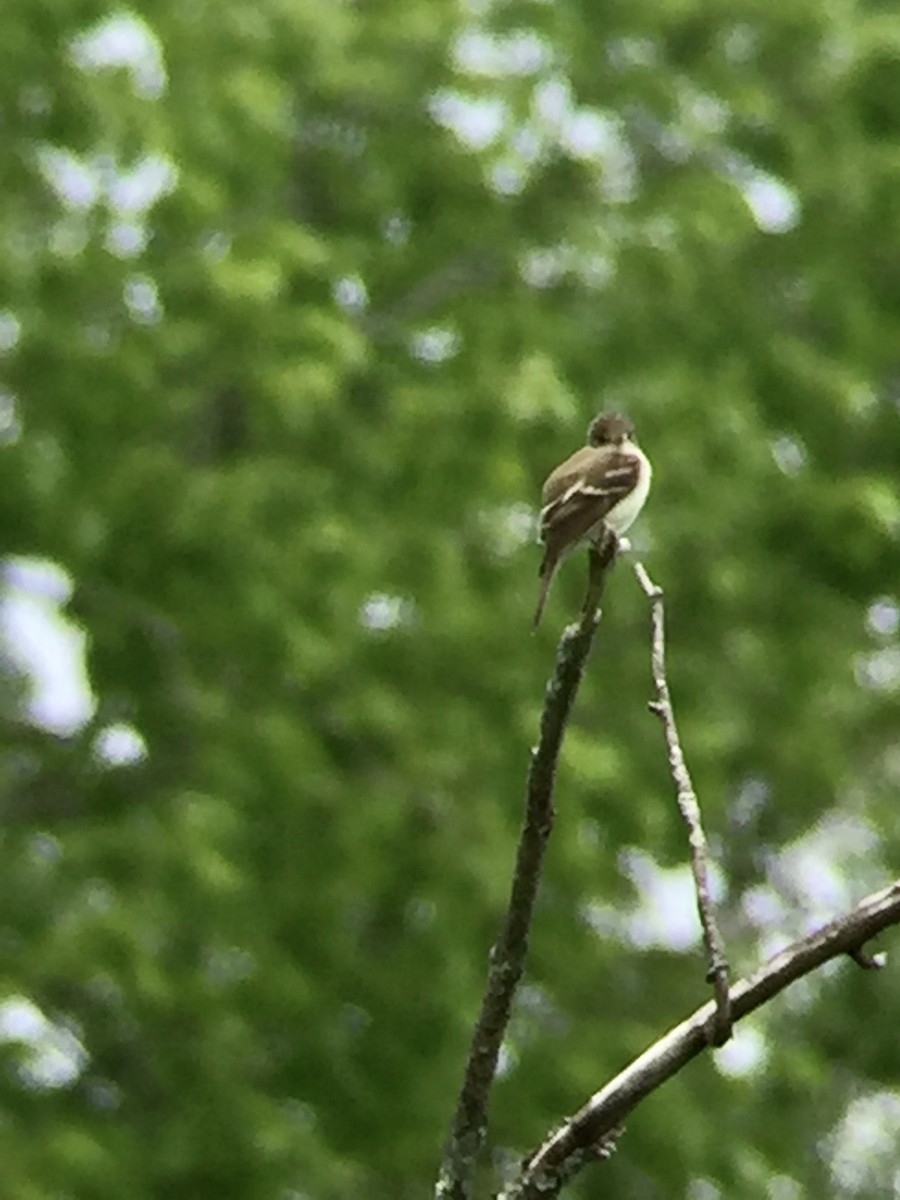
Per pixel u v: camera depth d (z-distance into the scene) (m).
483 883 16.38
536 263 19.02
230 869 15.46
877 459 19.48
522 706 16.81
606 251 18.88
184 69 18.11
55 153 17.56
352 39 18.98
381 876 16.44
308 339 16.61
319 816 16.47
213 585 16.42
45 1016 15.96
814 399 18.88
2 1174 14.59
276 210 18.53
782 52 20.02
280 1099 16.33
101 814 16.88
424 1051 16.34
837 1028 19.34
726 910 20.09
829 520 18.11
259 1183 15.46
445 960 16.42
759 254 19.69
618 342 18.59
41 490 16.78
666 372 18.28
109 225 17.52
